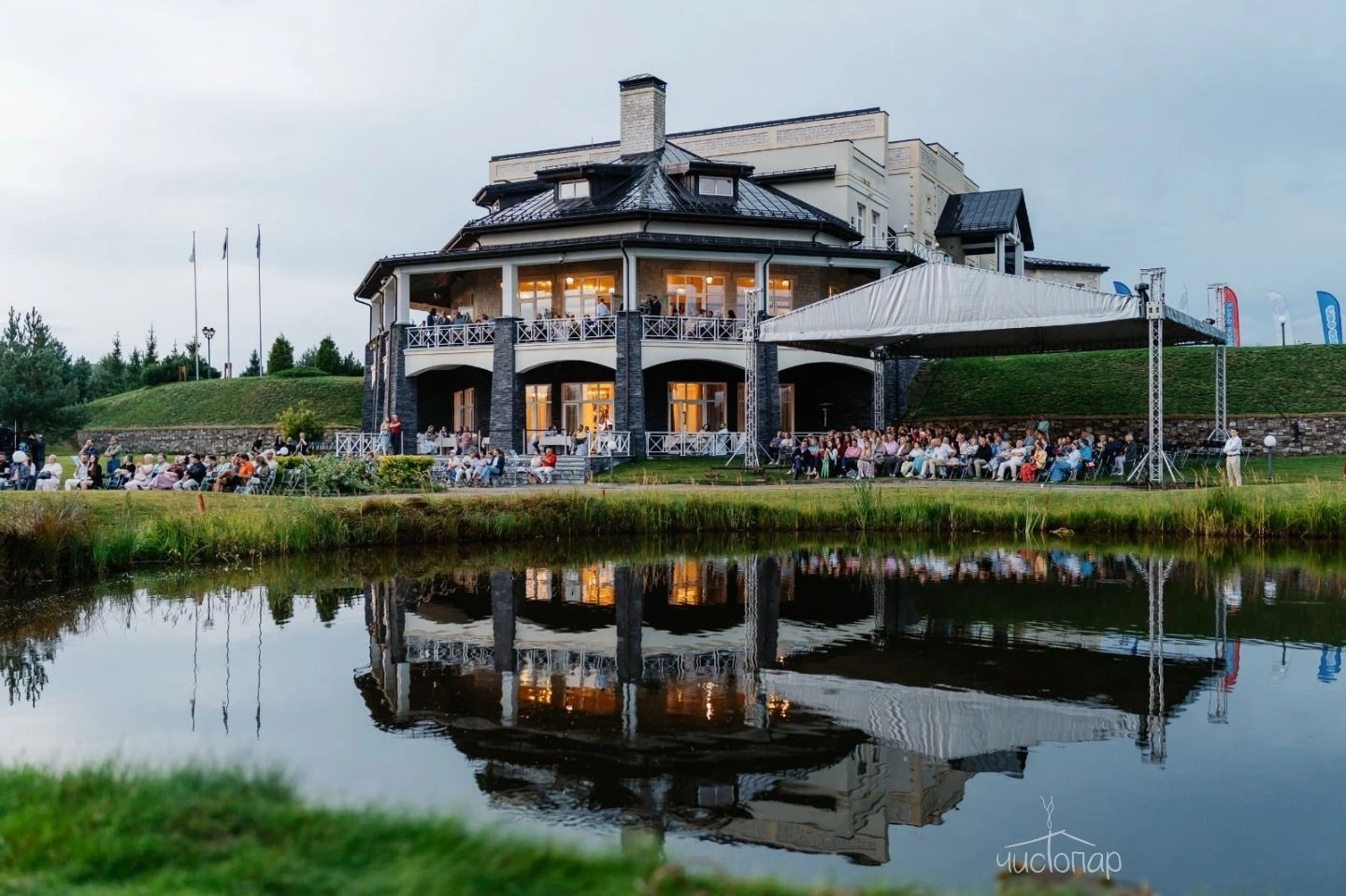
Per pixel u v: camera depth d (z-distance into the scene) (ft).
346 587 44.45
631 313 97.60
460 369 115.34
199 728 23.20
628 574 48.26
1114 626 34.86
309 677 28.22
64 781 13.93
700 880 11.12
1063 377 113.91
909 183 138.31
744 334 96.07
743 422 107.76
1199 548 55.47
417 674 28.76
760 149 127.65
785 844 16.83
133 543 49.49
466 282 116.78
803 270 110.11
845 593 42.14
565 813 17.99
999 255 144.15
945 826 17.65
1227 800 18.85
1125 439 89.25
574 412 107.96
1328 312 120.47
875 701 25.73
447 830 12.51
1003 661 30.01
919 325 79.30
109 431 142.51
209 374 203.41
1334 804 18.63
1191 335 87.51
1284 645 31.76
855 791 19.33
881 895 11.59
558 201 112.37
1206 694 26.03
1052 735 22.88
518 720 23.98
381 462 80.53
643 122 122.93
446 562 52.42
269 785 14.11
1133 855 16.44
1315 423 96.73
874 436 89.61
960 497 65.77
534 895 10.73
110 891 10.75
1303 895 15.01
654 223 103.04
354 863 11.56
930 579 45.70
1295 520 57.98
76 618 37.06
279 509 55.67
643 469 91.66
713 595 42.01
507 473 88.43
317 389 141.59
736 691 26.78
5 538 43.52
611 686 27.37
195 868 11.35
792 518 64.39
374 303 129.90
